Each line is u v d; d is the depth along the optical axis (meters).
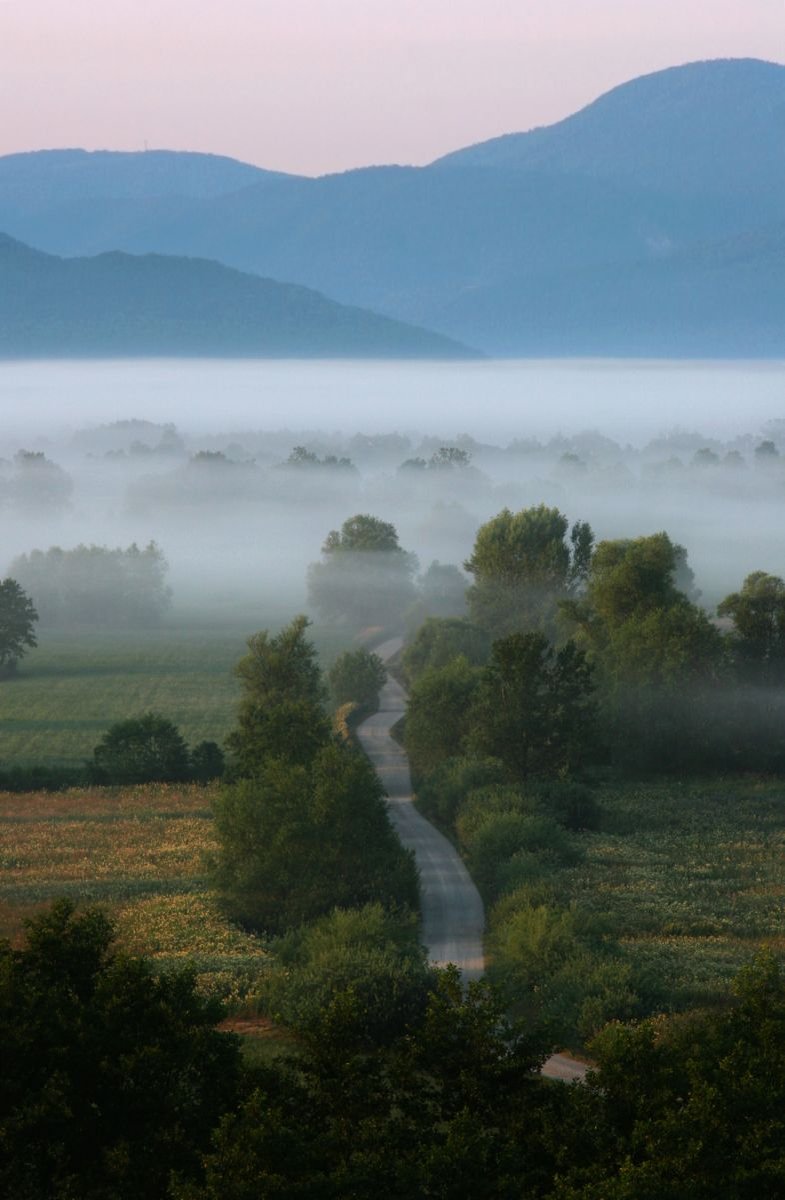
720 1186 73.38
